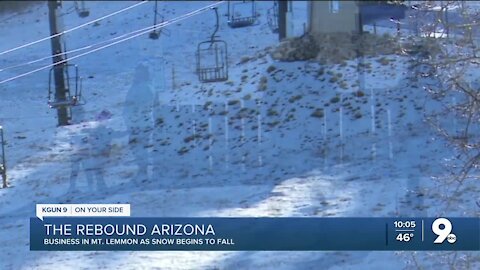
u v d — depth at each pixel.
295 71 44.31
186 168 33.91
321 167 33.56
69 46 38.84
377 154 33.50
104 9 45.88
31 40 34.22
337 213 27.78
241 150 36.34
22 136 31.84
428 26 23.28
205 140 37.00
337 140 36.28
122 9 46.31
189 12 49.91
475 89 22.28
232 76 44.28
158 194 30.16
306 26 48.69
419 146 32.69
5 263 24.42
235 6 51.69
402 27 27.59
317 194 30.27
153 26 44.66
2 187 30.12
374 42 44.59
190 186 31.70
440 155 30.91
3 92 31.80
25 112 32.06
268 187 31.56
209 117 39.59
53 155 32.22
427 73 28.30
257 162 34.81
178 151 35.59
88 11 45.62
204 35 47.44
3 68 31.94
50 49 33.12
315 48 45.91
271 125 38.81
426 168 30.39
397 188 29.27
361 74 41.88
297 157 35.03
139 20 45.53
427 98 35.78
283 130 38.09
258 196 30.53
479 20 21.83
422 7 24.36
